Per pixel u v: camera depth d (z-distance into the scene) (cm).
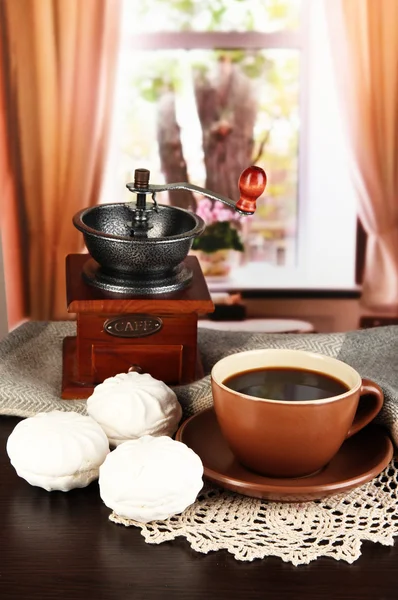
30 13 140
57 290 154
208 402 82
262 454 68
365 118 146
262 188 81
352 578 61
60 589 60
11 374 88
